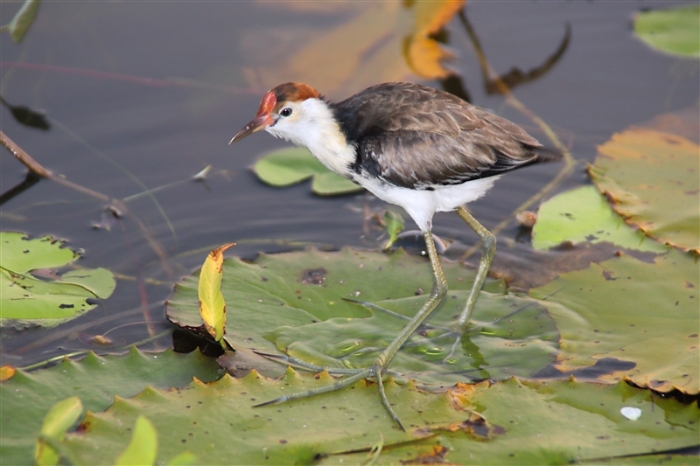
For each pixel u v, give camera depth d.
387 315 9.45
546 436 7.45
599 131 12.34
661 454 7.31
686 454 7.35
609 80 13.24
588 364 8.50
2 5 14.01
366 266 10.09
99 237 10.68
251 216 11.20
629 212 10.58
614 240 10.43
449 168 9.36
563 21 14.49
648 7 14.74
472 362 8.81
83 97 12.69
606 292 9.54
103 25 13.85
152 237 10.73
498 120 9.55
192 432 7.27
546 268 10.21
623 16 14.59
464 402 7.88
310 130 9.89
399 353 8.98
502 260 10.47
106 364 8.38
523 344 8.98
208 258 8.13
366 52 13.52
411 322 9.12
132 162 11.84
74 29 13.74
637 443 7.40
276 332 9.05
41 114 12.38
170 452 7.03
